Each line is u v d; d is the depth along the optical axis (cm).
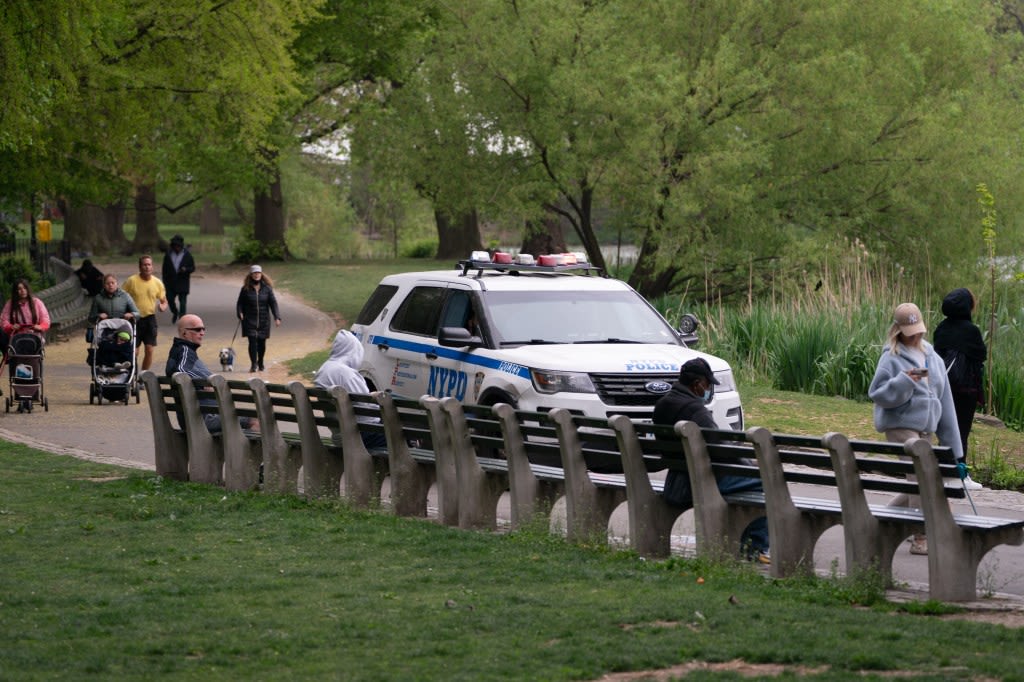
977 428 3247
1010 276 5594
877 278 5212
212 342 5516
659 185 5462
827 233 5650
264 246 11500
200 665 1204
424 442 2377
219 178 7975
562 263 2847
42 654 1231
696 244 5531
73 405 3734
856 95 5662
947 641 1264
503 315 2588
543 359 2412
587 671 1165
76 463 2716
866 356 3844
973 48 6141
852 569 1580
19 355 3525
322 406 2284
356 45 7738
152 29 4978
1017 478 2595
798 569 1645
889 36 6022
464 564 1695
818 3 5788
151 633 1320
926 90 6128
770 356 4053
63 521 2028
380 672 1166
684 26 5738
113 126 5191
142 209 13675
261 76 5072
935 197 5772
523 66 5609
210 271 10962
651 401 2392
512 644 1269
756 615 1380
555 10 5612
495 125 5812
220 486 2478
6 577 1600
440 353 2631
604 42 5612
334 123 9850
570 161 5578
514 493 1942
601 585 1559
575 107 5503
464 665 1190
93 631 1329
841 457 1584
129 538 1889
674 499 1800
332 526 1972
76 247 13725
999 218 5778
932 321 4581
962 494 1542
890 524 1608
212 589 1533
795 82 5675
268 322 4500
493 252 2853
